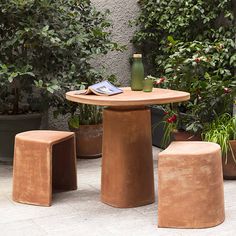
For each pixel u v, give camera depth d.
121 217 3.13
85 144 4.69
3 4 4.03
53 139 3.39
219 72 4.29
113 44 4.62
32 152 3.36
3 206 3.37
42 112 4.62
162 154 2.87
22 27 4.14
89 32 4.52
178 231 2.86
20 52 4.28
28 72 3.94
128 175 3.30
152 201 3.41
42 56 4.29
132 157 3.30
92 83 4.46
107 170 3.38
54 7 4.23
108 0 5.43
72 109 4.67
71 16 4.41
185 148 2.97
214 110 4.05
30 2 3.99
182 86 4.00
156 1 5.34
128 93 3.38
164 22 5.28
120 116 3.27
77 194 3.64
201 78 4.03
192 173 2.85
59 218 3.13
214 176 2.91
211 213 2.90
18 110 4.61
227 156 3.84
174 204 2.88
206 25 4.99
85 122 4.70
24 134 3.54
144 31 5.56
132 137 3.29
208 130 3.95
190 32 5.11
